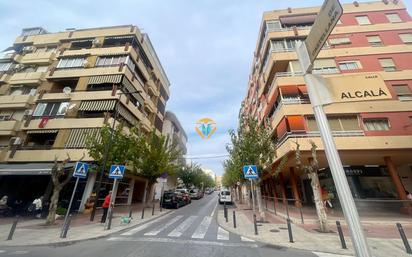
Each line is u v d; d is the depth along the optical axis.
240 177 19.92
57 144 18.12
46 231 8.88
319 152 14.87
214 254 6.23
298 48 2.56
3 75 23.19
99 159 14.16
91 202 16.92
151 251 6.34
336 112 15.97
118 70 20.88
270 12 22.02
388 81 17.00
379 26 19.33
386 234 8.97
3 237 7.72
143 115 25.02
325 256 6.16
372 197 17.84
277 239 8.03
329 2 1.97
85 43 24.12
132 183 23.94
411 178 18.86
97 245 6.98
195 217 14.23
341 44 19.09
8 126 19.59
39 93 21.08
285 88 17.28
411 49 17.95
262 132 13.59
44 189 18.02
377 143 14.68
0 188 18.28
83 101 19.83
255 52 27.91
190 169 46.81
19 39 26.17
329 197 14.80
